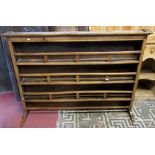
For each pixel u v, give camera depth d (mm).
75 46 1506
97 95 1757
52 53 1477
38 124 1774
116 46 1516
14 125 1777
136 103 2068
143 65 2295
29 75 1589
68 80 1647
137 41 1500
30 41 1411
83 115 1893
